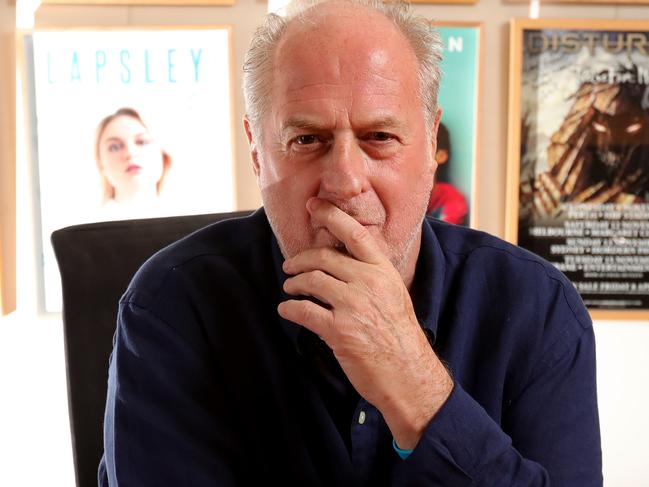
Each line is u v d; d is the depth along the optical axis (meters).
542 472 0.72
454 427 0.69
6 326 1.75
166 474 0.74
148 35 1.63
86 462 0.96
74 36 1.63
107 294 0.99
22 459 1.81
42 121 1.66
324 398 0.80
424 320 0.82
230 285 0.83
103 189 1.68
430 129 0.76
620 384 1.79
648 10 1.63
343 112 0.68
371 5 0.73
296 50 0.69
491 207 1.70
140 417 0.75
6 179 1.65
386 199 0.71
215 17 1.63
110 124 1.66
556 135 1.64
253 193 1.69
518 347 0.85
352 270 0.69
